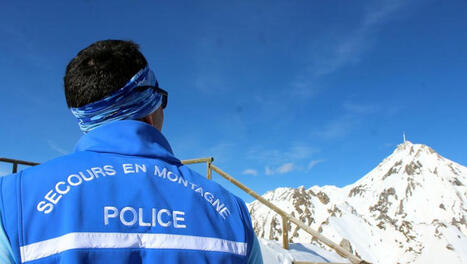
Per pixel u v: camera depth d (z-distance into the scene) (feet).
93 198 4.11
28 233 3.79
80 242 3.78
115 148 4.78
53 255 3.74
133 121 5.04
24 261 3.69
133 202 4.25
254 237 5.26
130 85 4.98
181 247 4.24
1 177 4.23
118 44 5.24
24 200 3.97
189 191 4.82
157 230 4.20
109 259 3.84
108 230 3.96
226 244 4.65
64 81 5.21
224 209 5.03
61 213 3.95
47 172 4.26
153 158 4.96
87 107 4.99
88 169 4.40
